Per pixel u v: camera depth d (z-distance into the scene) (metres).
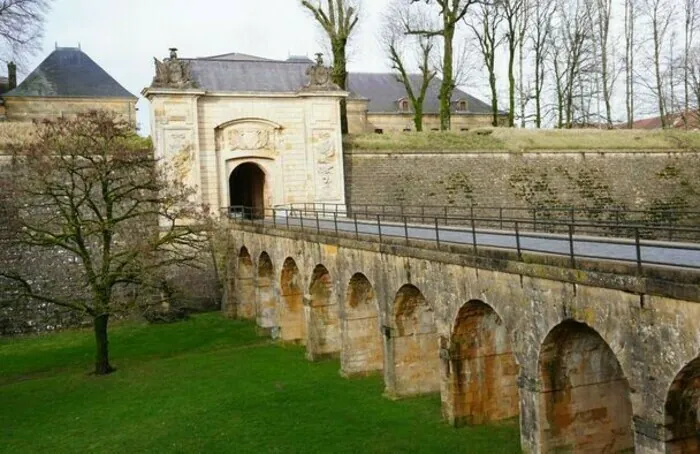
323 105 41.22
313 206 39.25
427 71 56.50
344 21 44.97
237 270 34.62
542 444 13.55
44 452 17.55
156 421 19.31
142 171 35.03
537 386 13.41
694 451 10.75
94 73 55.38
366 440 16.70
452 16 47.19
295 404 19.95
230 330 31.55
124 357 27.23
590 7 58.09
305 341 28.03
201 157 39.16
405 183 42.88
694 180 47.34
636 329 10.85
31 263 33.25
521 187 44.16
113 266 32.88
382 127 70.94
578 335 13.18
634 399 11.07
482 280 14.84
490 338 16.80
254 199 46.53
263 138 40.62
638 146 47.62
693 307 9.74
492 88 54.41
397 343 19.47
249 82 41.06
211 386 22.41
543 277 12.78
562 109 62.00
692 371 10.21
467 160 44.44
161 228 35.16
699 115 59.03
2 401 22.03
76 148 24.64
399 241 18.11
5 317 32.06
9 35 43.00
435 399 19.38
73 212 24.44
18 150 26.50
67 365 26.44
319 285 24.92
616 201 45.12
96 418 19.95
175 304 34.25
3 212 27.86
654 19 57.91
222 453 16.61
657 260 11.40
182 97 38.22
